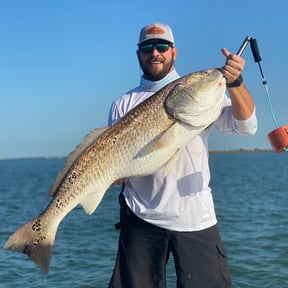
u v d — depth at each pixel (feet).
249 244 15.08
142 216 5.81
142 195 5.82
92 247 15.26
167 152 5.18
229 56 5.08
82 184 5.41
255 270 12.00
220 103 5.15
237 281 11.22
